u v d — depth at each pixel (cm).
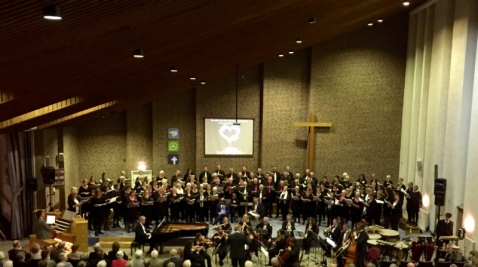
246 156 1978
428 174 1611
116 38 682
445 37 1511
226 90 1958
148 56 884
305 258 1304
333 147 1955
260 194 1670
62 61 720
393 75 1920
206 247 1180
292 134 1964
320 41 1859
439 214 1351
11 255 966
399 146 1948
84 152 1953
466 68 1362
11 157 1381
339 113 1939
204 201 1562
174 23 700
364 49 1914
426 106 1684
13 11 482
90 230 1510
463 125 1371
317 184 1767
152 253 996
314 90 1930
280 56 1919
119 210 1564
